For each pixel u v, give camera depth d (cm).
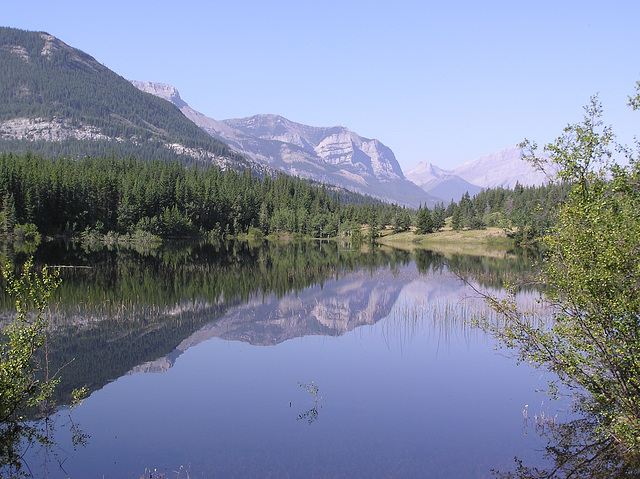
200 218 14112
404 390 1986
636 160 1319
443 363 2367
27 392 1647
